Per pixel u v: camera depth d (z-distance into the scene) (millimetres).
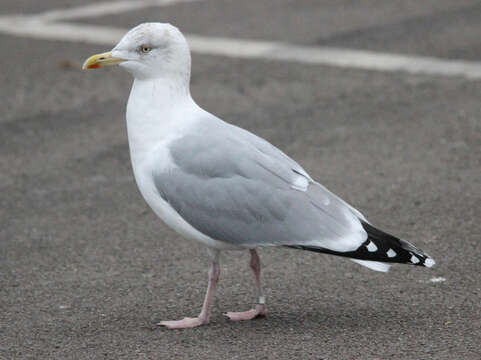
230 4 20969
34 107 14695
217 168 7547
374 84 15250
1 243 9859
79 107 14680
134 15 19891
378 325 7652
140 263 9242
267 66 16359
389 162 11961
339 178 11469
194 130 7758
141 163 7871
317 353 7141
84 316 8031
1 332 7734
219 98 14789
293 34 18250
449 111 13797
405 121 13484
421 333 7461
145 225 10305
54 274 9008
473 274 8672
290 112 14047
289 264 9125
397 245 7328
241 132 7832
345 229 7371
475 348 7152
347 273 8836
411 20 19047
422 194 10875
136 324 7836
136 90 7965
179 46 7883
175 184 7617
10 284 8781
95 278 8883
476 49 16844
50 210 10812
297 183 7535
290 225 7434
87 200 11102
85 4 21031
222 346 7340
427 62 16250
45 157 12594
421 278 8633
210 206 7543
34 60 17062
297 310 8055
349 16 19578
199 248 9617
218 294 8484
